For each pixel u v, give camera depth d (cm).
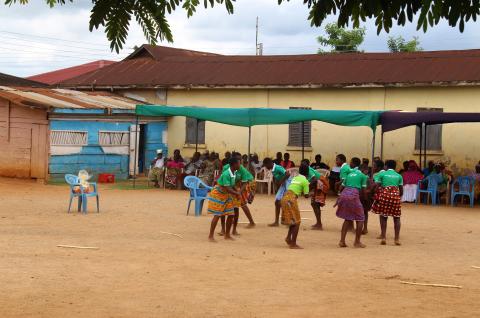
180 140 2888
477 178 2116
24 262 1019
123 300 795
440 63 2497
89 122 2547
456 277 1008
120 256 1095
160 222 1548
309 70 2675
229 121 2183
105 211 1723
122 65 3070
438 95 2425
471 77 2353
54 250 1135
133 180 2559
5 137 2445
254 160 2431
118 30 284
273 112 2136
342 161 1645
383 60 2620
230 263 1065
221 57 2961
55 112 2412
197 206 1684
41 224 1457
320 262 1102
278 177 1545
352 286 916
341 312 761
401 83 2434
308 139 2645
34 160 2414
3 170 2450
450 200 2159
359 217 1283
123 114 2667
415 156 2477
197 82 2772
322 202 1515
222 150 2803
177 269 999
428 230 1567
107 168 2634
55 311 736
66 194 2120
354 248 1277
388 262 1123
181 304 782
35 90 2656
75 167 2514
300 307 781
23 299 788
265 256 1144
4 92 2431
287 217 1241
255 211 1844
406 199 2153
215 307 771
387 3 286
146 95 2919
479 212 1958
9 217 1557
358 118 2059
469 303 830
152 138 2839
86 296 812
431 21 286
